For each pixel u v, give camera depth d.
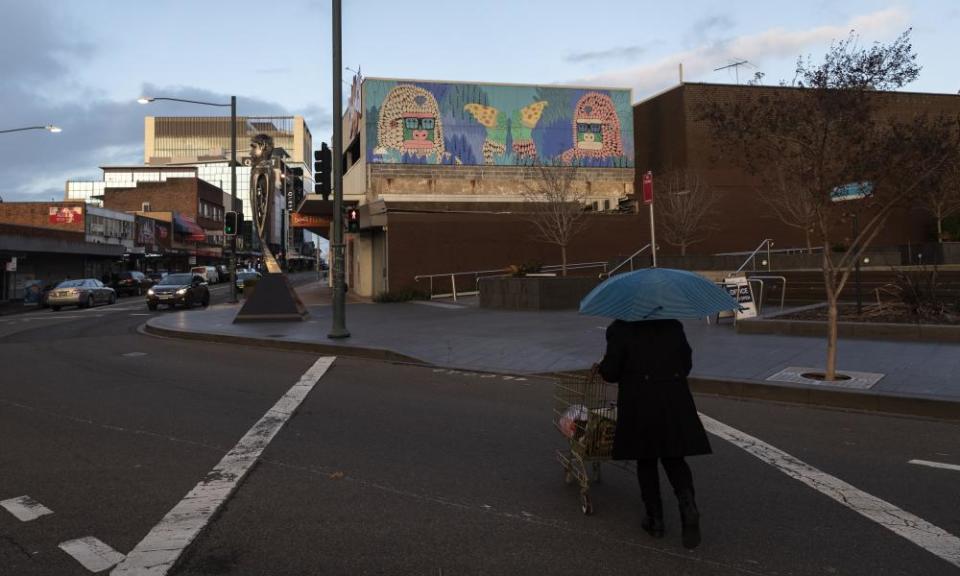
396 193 29.19
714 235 29.55
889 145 7.99
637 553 4.03
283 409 8.22
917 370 9.13
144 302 35.72
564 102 30.95
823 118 8.24
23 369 11.72
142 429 7.20
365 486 5.28
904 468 5.68
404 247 25.92
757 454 6.13
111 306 32.53
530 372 10.62
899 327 11.65
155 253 61.47
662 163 31.56
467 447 6.43
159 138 168.75
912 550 4.04
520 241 26.84
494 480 5.43
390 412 8.02
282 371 11.35
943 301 13.55
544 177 26.53
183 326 18.30
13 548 4.12
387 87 29.25
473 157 29.91
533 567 3.84
